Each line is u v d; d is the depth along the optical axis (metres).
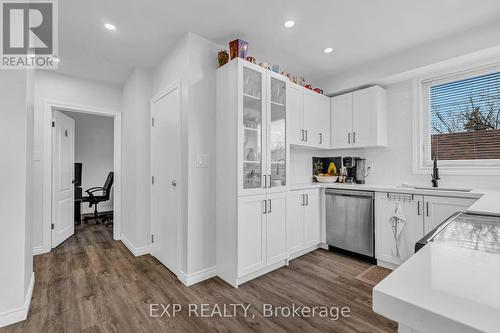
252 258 2.39
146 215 3.22
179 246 2.47
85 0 1.90
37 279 2.43
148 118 3.25
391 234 2.67
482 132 2.63
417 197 2.50
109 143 6.05
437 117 2.93
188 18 2.16
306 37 2.54
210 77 2.54
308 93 3.30
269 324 1.75
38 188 3.18
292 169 3.60
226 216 2.41
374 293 0.46
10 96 1.77
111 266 2.78
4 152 1.75
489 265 0.56
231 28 2.34
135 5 1.97
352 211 3.00
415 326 0.40
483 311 0.37
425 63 2.70
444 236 0.85
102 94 3.62
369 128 3.17
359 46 2.74
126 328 1.71
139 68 3.16
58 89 3.29
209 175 2.52
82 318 1.82
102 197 4.88
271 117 2.67
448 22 2.30
